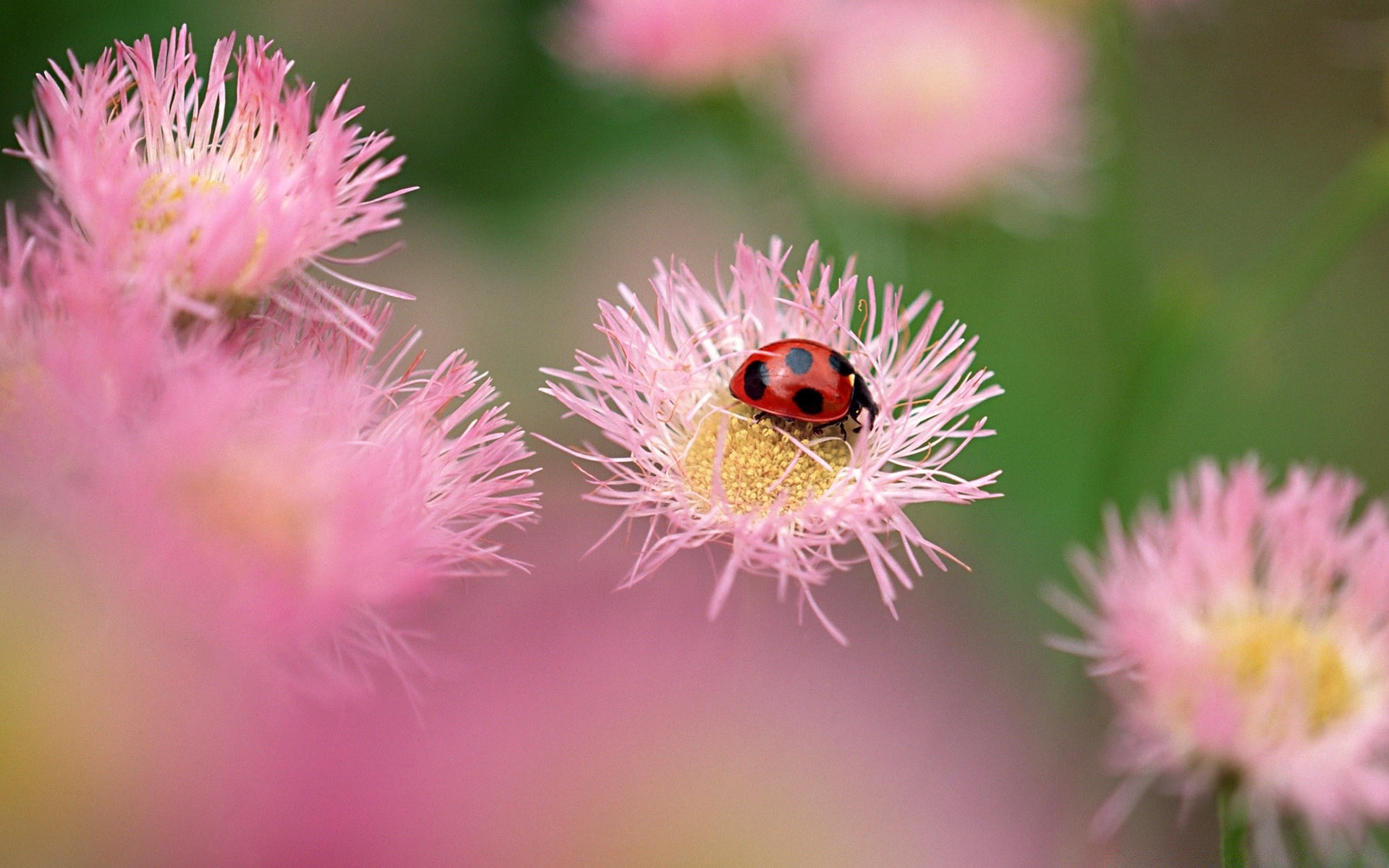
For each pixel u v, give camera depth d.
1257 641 0.20
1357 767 0.20
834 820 0.17
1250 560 0.21
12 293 0.19
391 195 0.20
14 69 0.32
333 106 0.20
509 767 0.17
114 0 0.33
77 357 0.19
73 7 0.33
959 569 0.26
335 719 0.18
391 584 0.19
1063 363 0.32
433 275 0.37
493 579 0.19
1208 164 0.46
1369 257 0.43
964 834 0.18
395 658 0.19
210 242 0.19
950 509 0.26
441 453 0.20
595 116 0.40
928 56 0.31
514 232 0.38
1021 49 0.31
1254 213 0.45
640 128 0.40
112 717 0.18
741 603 0.20
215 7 0.35
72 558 0.18
